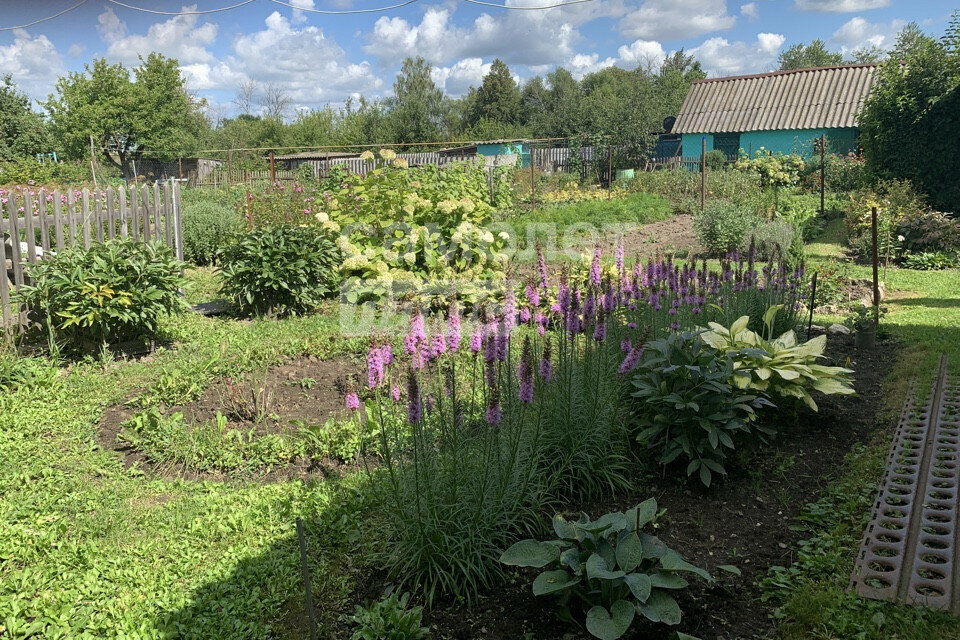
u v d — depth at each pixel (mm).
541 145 40719
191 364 6723
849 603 3139
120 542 3900
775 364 5129
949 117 15250
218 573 3566
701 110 33781
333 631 3170
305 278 8672
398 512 3541
